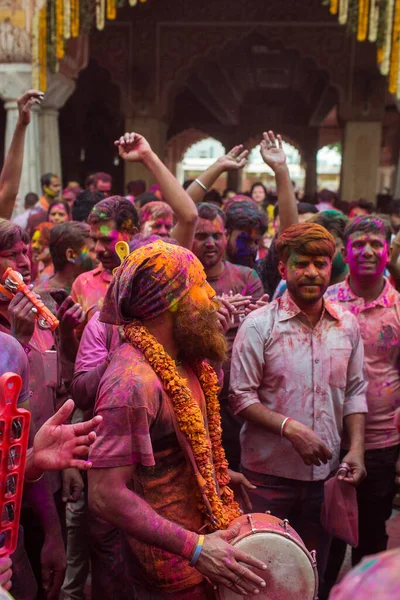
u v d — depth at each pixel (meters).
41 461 1.78
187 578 2.01
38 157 12.27
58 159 13.57
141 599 2.08
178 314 2.00
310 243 2.74
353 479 2.79
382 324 3.26
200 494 2.02
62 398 3.04
